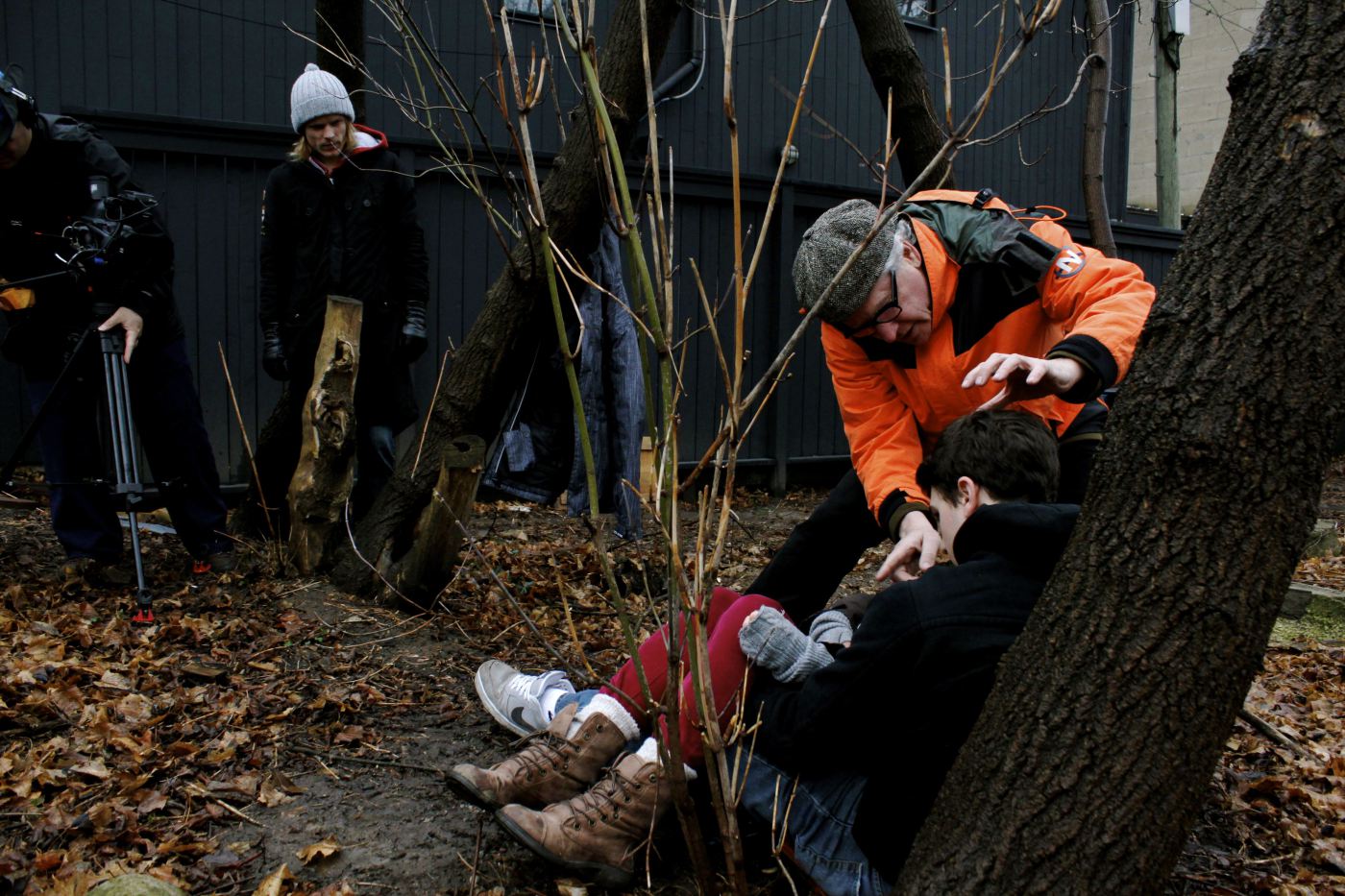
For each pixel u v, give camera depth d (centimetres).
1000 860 161
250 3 685
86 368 406
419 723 321
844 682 203
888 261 241
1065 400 213
